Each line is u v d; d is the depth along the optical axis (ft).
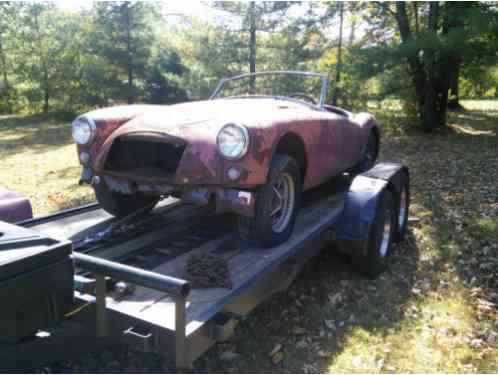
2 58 74.95
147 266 9.30
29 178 27.73
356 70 38.32
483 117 57.31
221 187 9.39
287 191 10.72
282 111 11.20
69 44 68.08
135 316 6.86
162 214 13.12
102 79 63.67
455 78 66.74
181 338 6.33
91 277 8.65
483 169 27.91
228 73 52.37
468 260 14.49
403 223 15.23
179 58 65.21
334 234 12.67
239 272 8.88
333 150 13.19
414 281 13.10
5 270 5.57
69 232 11.04
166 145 10.37
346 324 10.89
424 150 35.42
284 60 50.31
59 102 70.18
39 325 6.12
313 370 9.26
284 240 10.61
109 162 10.38
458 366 9.45
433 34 36.40
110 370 8.93
